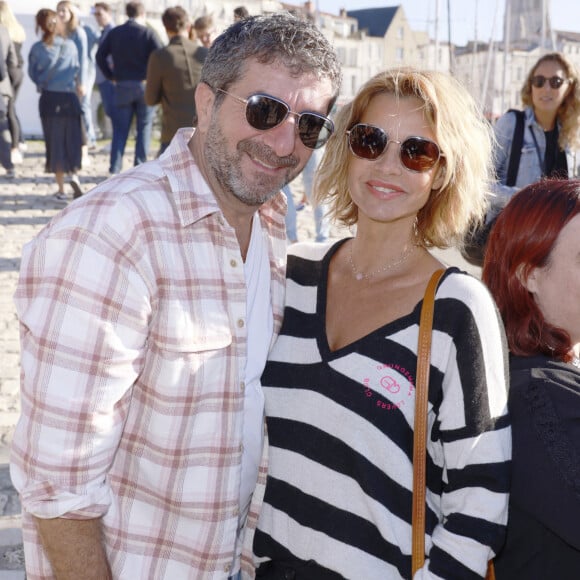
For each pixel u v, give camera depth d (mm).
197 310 1776
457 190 2012
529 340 1850
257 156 1825
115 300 1668
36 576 1846
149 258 1721
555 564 1713
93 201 1727
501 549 1780
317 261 2119
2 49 11414
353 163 2031
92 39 14789
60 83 9742
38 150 15250
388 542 1782
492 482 1699
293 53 1802
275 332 2020
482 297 1768
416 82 1933
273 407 1968
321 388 1879
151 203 1758
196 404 1786
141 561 1842
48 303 1659
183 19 8227
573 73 4965
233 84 1813
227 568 1890
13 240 8039
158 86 8258
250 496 2037
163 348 1745
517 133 5105
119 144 11148
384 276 1979
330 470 1855
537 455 1691
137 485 1838
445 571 1708
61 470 1663
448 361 1746
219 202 1904
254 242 2023
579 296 1800
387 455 1783
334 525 1849
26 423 1690
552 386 1727
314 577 1896
